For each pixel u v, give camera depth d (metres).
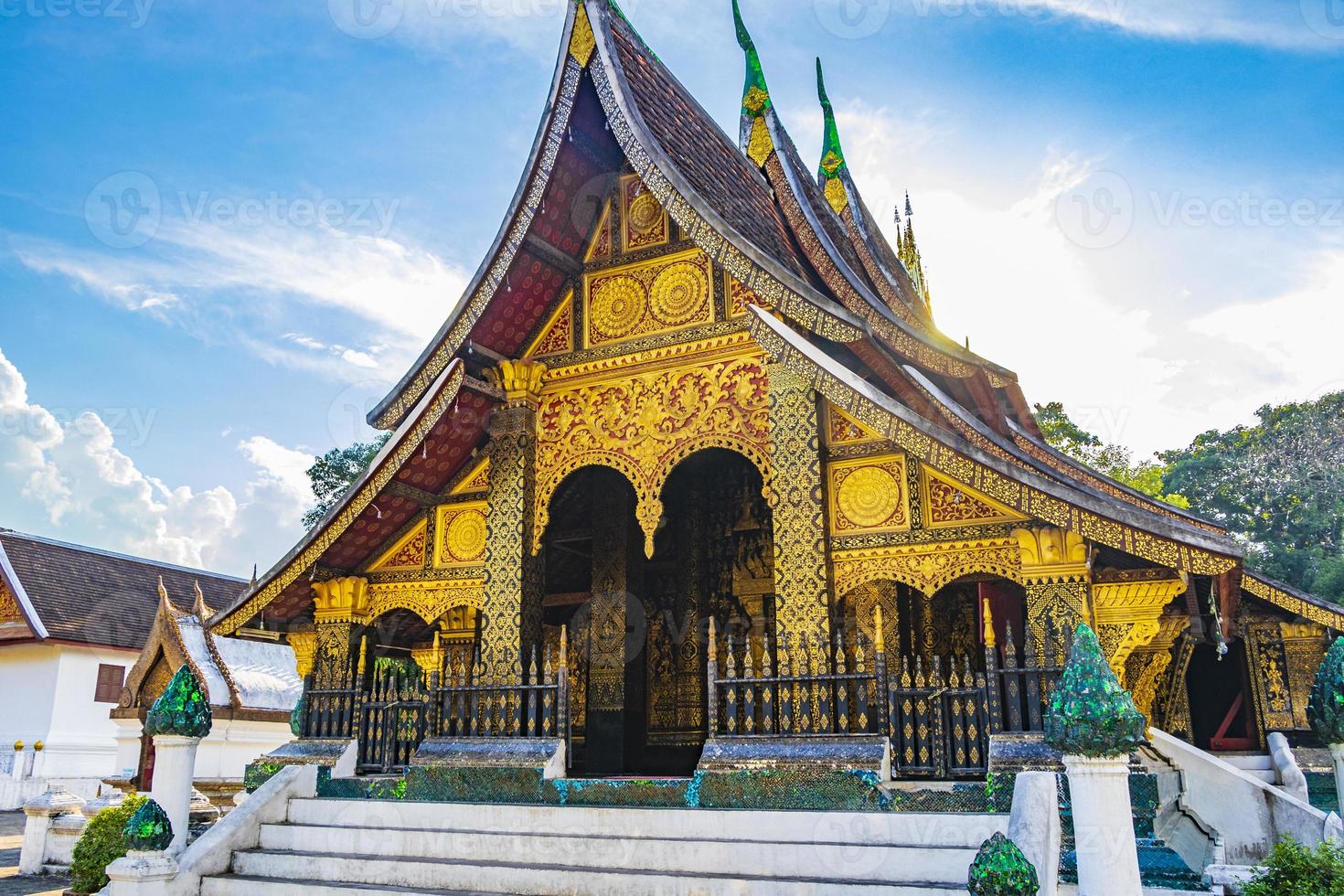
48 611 26.03
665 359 9.34
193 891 7.68
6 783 23.84
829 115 15.31
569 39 9.34
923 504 7.93
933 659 7.48
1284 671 12.05
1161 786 7.69
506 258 9.41
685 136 10.12
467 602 9.96
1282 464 32.12
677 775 11.81
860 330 8.20
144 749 16.62
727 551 12.61
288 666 19.58
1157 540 6.73
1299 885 6.03
